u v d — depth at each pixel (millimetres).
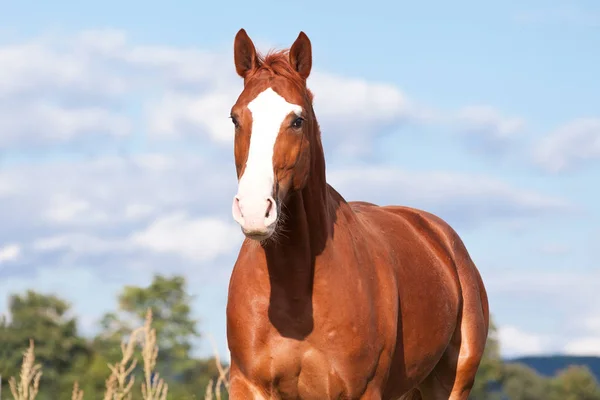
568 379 99875
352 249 9203
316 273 8852
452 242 11742
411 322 10000
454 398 11359
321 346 8875
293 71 8758
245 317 8945
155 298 85375
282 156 8250
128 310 86375
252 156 8156
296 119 8344
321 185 8953
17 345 82750
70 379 75312
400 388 10203
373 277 9320
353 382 9023
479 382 81812
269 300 8867
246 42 9016
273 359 8906
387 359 9336
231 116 8516
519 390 96125
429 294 10359
